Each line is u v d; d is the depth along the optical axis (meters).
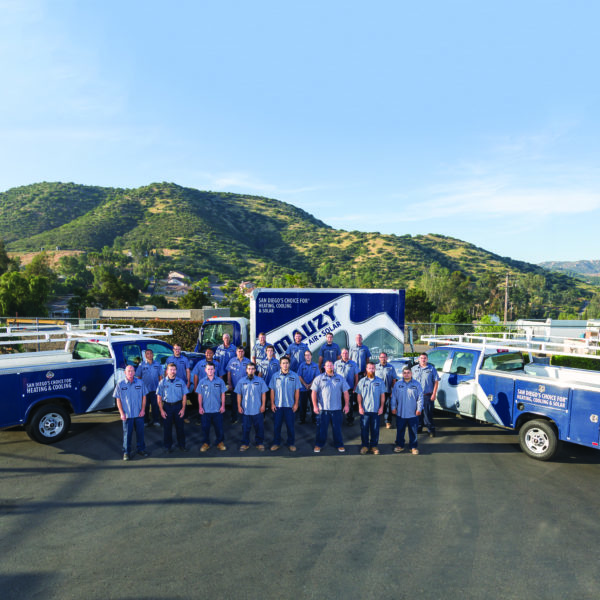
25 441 8.66
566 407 7.23
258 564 4.58
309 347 11.23
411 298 66.62
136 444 8.38
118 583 4.27
